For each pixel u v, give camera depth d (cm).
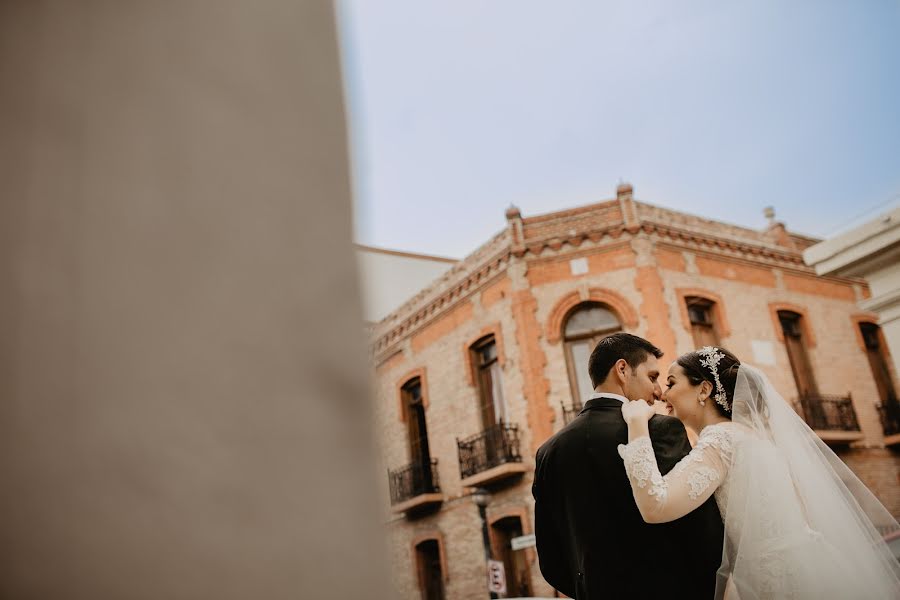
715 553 234
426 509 1559
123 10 50
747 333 1449
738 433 254
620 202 1420
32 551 37
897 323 766
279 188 52
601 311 1388
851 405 1519
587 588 239
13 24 45
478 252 1534
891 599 244
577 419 268
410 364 1681
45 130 44
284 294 49
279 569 44
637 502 226
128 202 45
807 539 237
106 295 43
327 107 58
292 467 46
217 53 53
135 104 48
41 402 39
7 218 41
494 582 1073
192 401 44
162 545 41
